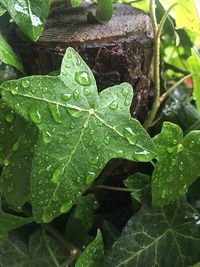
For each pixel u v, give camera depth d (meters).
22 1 0.11
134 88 0.13
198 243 0.13
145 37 0.13
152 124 0.14
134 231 0.13
